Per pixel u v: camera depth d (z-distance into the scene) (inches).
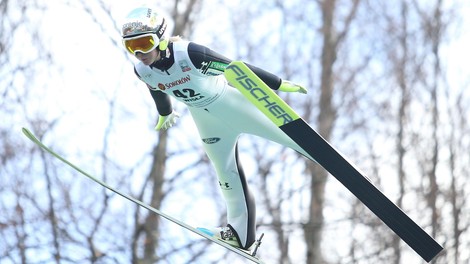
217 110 983.0
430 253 970.7
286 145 996.6
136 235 1921.8
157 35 917.2
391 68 2274.9
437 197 2124.8
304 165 2074.3
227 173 1021.2
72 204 1969.7
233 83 937.5
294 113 943.7
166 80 950.4
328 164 959.6
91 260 1931.6
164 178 1971.0
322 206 2038.6
